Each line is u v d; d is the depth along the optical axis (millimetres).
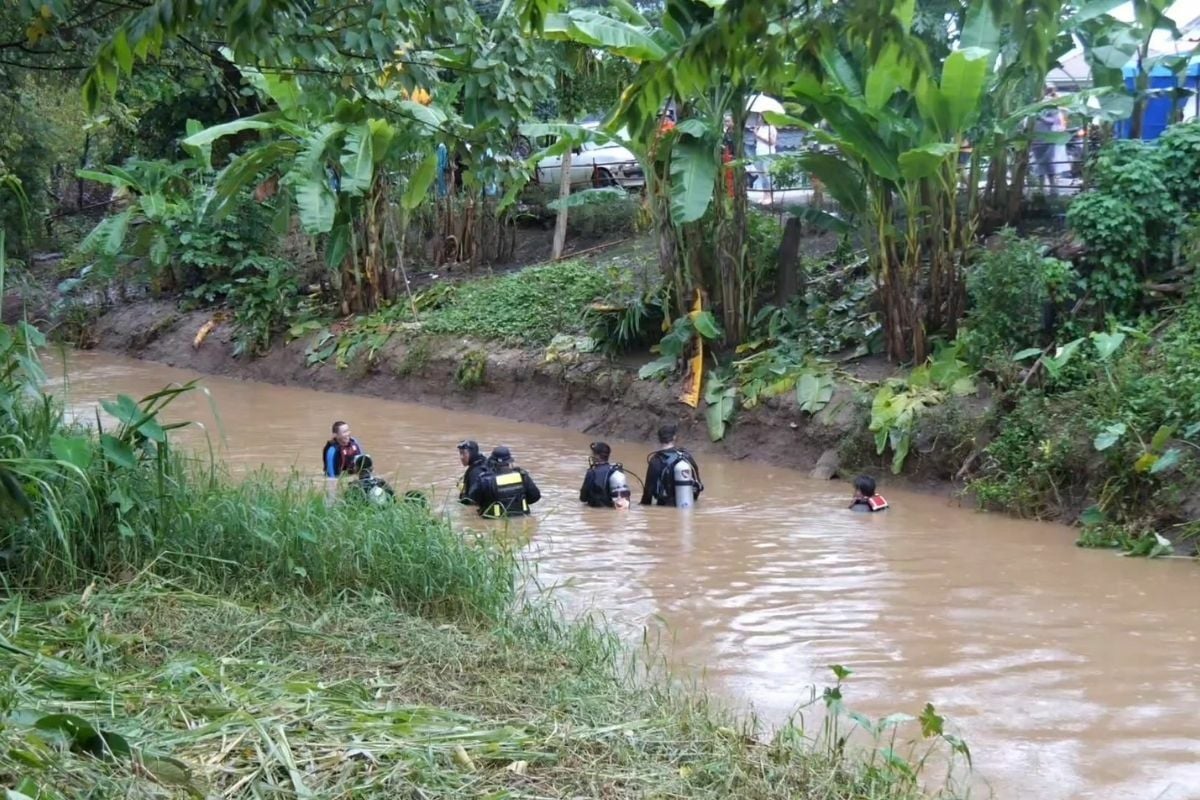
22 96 16219
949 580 8977
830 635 7484
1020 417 12195
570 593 8492
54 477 6906
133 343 26266
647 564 9398
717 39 4762
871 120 13680
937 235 14398
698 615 7938
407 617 6824
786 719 5934
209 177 24750
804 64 4734
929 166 13234
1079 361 12562
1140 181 12883
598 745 4855
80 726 4055
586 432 16969
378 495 9383
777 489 13047
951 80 12727
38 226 24344
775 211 19562
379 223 22672
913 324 14445
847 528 10961
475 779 4312
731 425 15328
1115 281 13055
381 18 8008
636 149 16219
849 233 16797
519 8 6523
